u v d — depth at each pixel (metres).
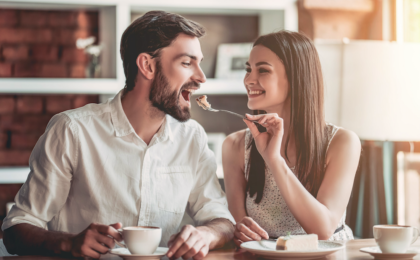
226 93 2.88
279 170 1.36
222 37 3.04
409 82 2.26
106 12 2.83
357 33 2.97
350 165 1.53
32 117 2.89
